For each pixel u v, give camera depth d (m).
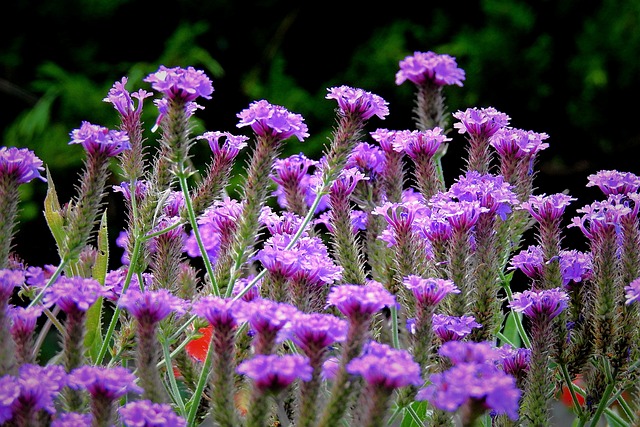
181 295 0.89
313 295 0.86
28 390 0.76
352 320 0.78
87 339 0.87
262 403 0.78
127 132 0.87
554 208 0.88
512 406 0.74
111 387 0.77
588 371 0.88
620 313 0.85
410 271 0.86
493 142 0.92
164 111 0.85
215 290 0.85
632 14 2.12
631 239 0.86
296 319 0.78
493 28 2.17
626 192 0.89
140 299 0.79
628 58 2.12
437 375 0.76
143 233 0.86
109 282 0.86
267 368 0.76
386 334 0.87
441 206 0.85
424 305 0.83
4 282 0.78
